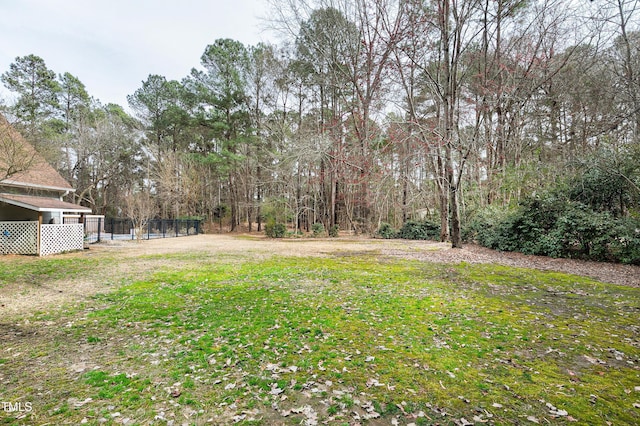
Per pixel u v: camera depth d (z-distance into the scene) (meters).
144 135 30.45
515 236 10.69
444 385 2.56
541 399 2.36
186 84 26.59
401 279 6.73
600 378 2.66
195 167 29.50
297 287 5.98
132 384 2.54
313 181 22.08
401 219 23.09
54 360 2.96
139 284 6.17
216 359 3.00
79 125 26.78
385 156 14.73
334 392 2.46
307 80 21.75
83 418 2.11
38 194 13.17
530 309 4.61
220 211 29.88
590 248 8.86
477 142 13.50
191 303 4.88
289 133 23.50
